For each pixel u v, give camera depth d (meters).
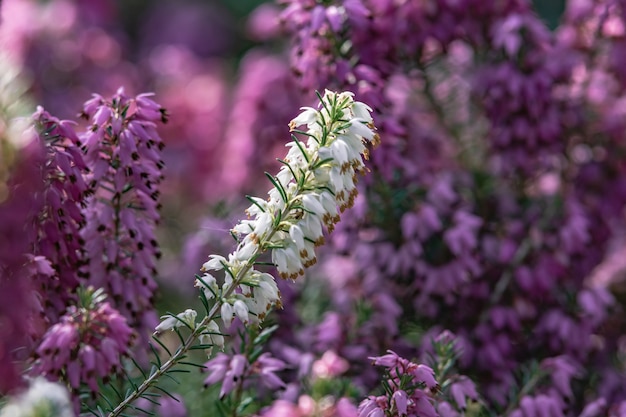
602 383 5.64
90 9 9.22
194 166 9.31
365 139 3.81
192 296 7.05
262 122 7.20
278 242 3.36
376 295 5.48
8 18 8.46
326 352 5.09
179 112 9.43
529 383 5.00
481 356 5.52
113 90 9.00
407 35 5.95
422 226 5.52
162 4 15.39
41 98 8.42
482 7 6.01
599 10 6.34
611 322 6.29
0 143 3.10
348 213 5.62
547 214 6.05
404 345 5.37
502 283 5.76
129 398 3.65
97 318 3.83
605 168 6.37
